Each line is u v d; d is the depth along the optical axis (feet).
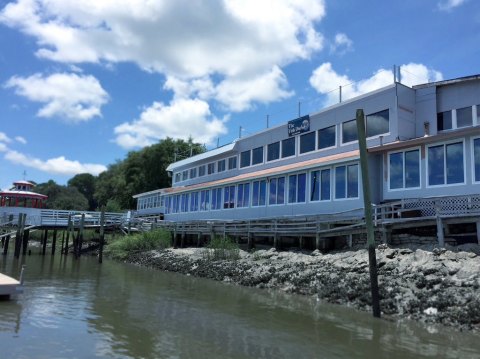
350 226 63.72
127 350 30.50
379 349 31.27
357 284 48.37
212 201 112.06
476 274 41.65
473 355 29.94
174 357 29.27
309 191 80.59
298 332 35.70
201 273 72.64
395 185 67.51
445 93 77.25
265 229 80.43
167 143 220.64
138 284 62.75
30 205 157.28
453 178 59.67
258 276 61.57
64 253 132.98
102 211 101.40
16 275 71.31
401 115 76.64
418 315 39.27
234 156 118.73
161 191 149.28
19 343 31.17
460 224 55.01
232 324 38.37
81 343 31.78
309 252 70.33
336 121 86.79
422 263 47.91
